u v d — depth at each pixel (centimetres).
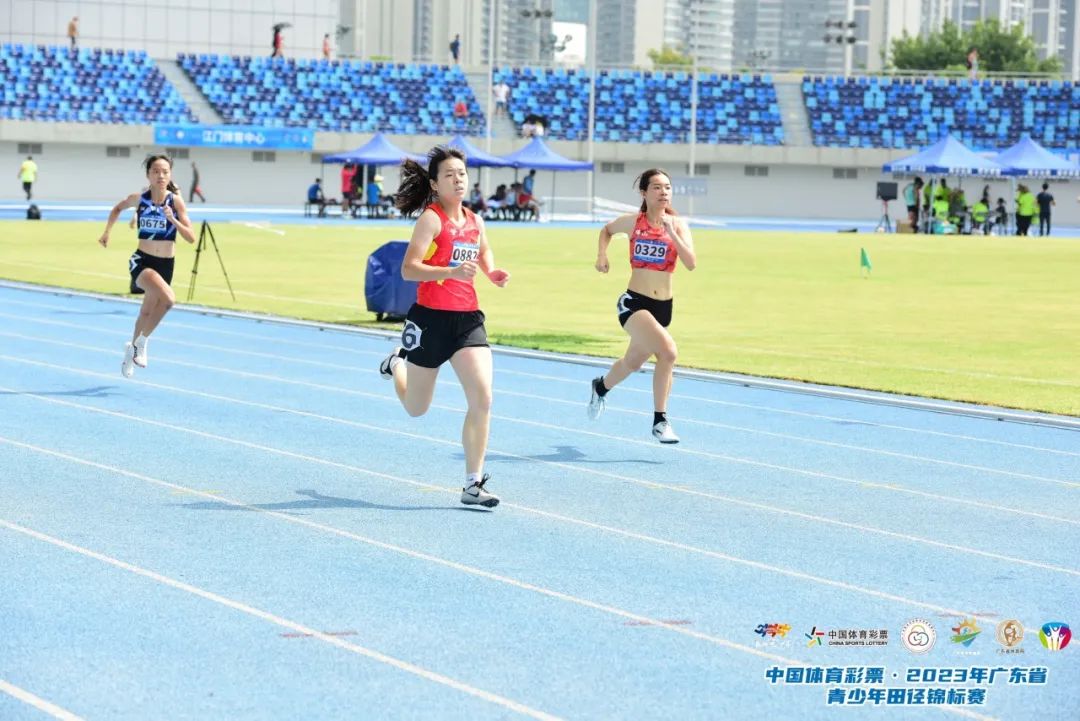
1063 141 7688
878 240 5000
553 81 7719
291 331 2053
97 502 949
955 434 1310
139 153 7094
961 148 5712
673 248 1167
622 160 7456
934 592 766
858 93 7825
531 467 1107
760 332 2177
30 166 6250
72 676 608
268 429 1248
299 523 899
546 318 2339
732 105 7725
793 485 1059
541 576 783
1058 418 1382
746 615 715
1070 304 2691
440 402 1414
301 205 7325
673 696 594
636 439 1245
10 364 1639
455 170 940
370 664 629
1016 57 13200
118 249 3672
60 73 7131
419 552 830
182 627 679
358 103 7425
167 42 8000
